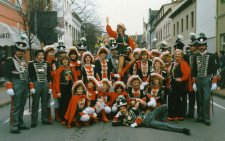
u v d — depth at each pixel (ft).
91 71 25.99
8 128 22.68
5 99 38.68
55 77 24.07
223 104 33.88
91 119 23.27
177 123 23.65
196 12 89.15
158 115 22.99
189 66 24.77
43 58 23.29
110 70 28.30
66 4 130.11
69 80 24.29
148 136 19.29
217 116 26.61
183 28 109.29
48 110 24.08
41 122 24.70
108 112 24.52
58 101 25.02
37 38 51.75
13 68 21.20
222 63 48.93
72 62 25.48
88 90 23.94
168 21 140.56
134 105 23.81
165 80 24.97
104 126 22.63
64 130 21.66
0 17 60.39
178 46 25.76
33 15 50.01
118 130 21.15
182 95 24.91
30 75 22.65
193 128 21.90
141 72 27.30
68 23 136.36
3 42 53.93
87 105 23.41
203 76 23.27
